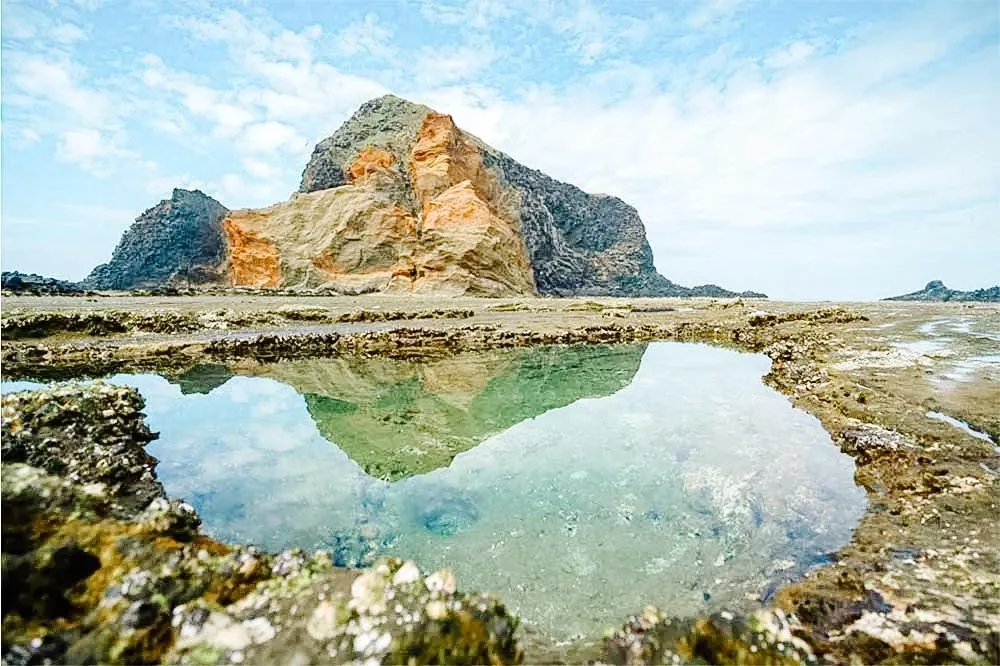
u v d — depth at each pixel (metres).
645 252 113.62
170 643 4.35
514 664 4.61
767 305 51.09
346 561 7.69
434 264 67.00
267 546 7.95
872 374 16.19
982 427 10.84
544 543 8.15
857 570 6.54
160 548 5.40
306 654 4.14
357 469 11.23
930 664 4.55
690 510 9.09
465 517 9.07
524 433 13.80
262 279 70.31
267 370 20.42
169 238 83.81
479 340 26.36
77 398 11.35
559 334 27.80
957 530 7.18
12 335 21.09
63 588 4.77
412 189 80.31
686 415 14.95
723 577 7.02
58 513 5.54
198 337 23.28
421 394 17.92
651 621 4.82
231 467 11.02
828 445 11.46
